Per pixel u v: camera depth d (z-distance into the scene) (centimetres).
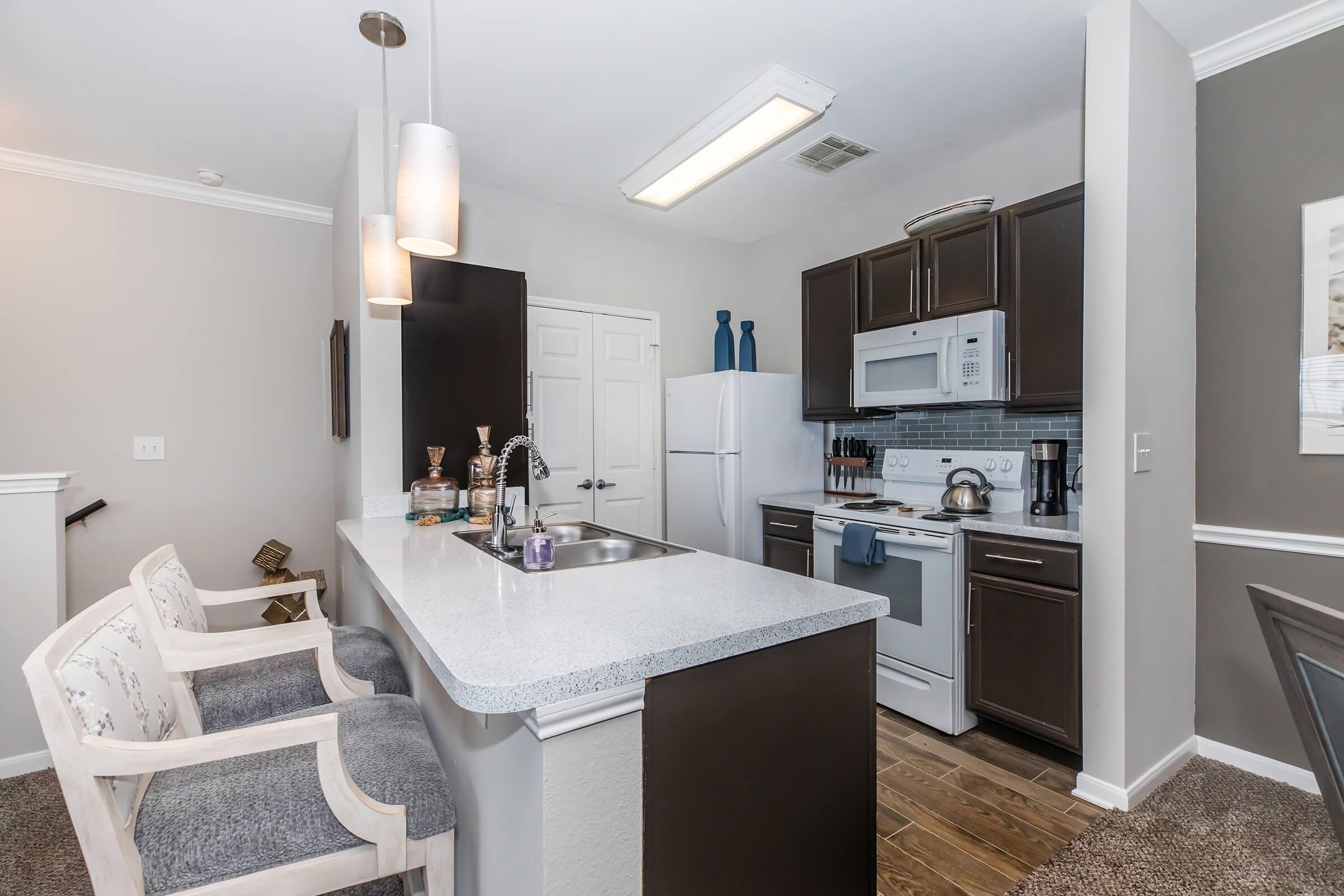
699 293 425
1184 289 215
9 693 218
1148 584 202
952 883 162
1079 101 257
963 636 245
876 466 346
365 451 253
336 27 202
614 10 196
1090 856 171
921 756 230
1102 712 197
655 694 97
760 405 351
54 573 224
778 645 112
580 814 90
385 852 104
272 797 107
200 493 328
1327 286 195
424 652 100
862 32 210
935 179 323
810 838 120
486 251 340
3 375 286
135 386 313
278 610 329
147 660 119
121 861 88
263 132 271
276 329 348
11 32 201
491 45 213
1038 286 237
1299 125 200
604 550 201
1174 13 197
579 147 293
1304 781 200
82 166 299
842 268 320
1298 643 90
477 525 236
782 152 302
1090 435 200
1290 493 203
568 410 370
